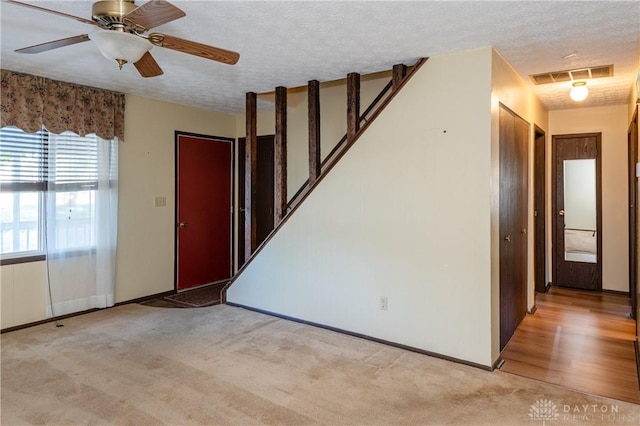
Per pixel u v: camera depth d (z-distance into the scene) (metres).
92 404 2.46
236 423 2.27
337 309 3.77
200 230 5.50
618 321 4.05
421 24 2.58
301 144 5.29
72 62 3.40
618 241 5.08
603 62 3.31
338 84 4.84
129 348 3.34
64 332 3.71
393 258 3.40
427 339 3.23
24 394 2.58
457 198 3.07
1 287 3.70
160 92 4.48
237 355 3.21
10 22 2.60
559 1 2.25
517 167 3.75
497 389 2.65
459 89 3.06
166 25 2.62
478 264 2.99
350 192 3.64
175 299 4.91
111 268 4.46
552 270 5.50
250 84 4.15
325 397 2.55
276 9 2.38
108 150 4.39
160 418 2.31
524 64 3.37
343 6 2.34
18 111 3.67
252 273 4.46
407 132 3.30
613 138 5.06
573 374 2.88
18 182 3.82
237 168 5.96
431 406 2.45
